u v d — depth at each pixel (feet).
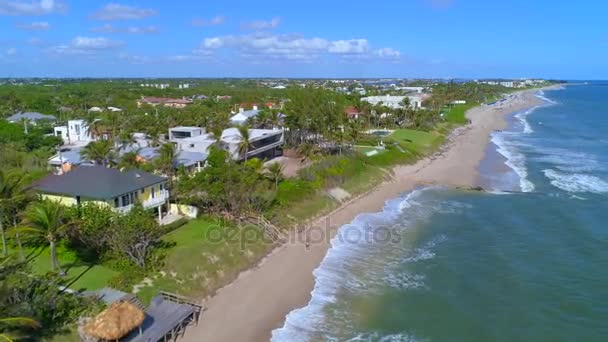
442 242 154.92
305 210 176.35
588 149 332.19
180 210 159.94
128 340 89.15
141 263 117.50
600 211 187.42
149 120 353.51
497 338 100.27
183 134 282.36
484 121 510.17
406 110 436.76
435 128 411.95
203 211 161.79
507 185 230.48
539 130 438.40
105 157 215.92
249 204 160.97
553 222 174.50
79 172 150.41
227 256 130.93
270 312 109.19
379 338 99.81
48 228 110.42
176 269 118.93
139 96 641.81
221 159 197.16
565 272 132.05
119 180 145.69
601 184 229.86
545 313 110.32
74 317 93.97
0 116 402.31
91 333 85.35
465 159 293.64
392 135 352.69
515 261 139.54
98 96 597.11
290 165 247.50
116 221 121.49
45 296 95.04
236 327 102.32
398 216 182.70
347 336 100.48
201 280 118.62
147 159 218.18
